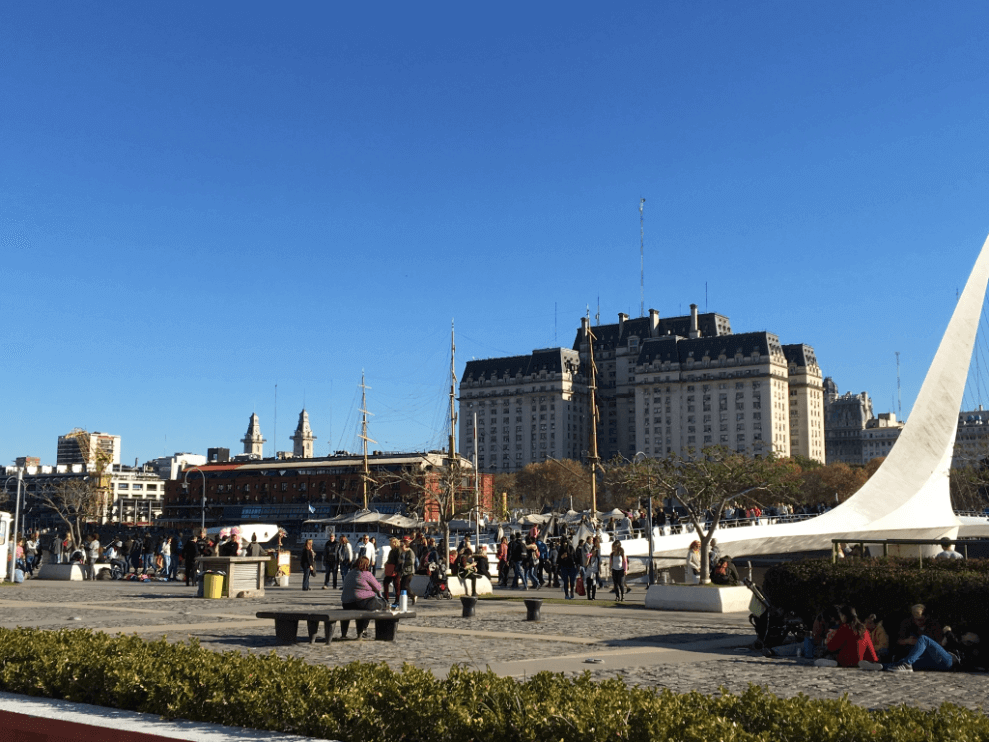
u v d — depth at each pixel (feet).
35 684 35.55
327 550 121.19
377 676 32.65
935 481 253.85
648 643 61.52
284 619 58.65
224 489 613.52
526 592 118.93
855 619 51.72
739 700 29.76
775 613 58.34
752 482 121.19
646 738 26.05
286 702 29.96
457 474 276.82
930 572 54.70
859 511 242.99
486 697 29.60
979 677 48.16
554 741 26.63
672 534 192.44
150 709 32.27
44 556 149.59
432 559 107.65
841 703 29.17
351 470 555.69
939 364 260.83
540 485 636.07
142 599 95.86
